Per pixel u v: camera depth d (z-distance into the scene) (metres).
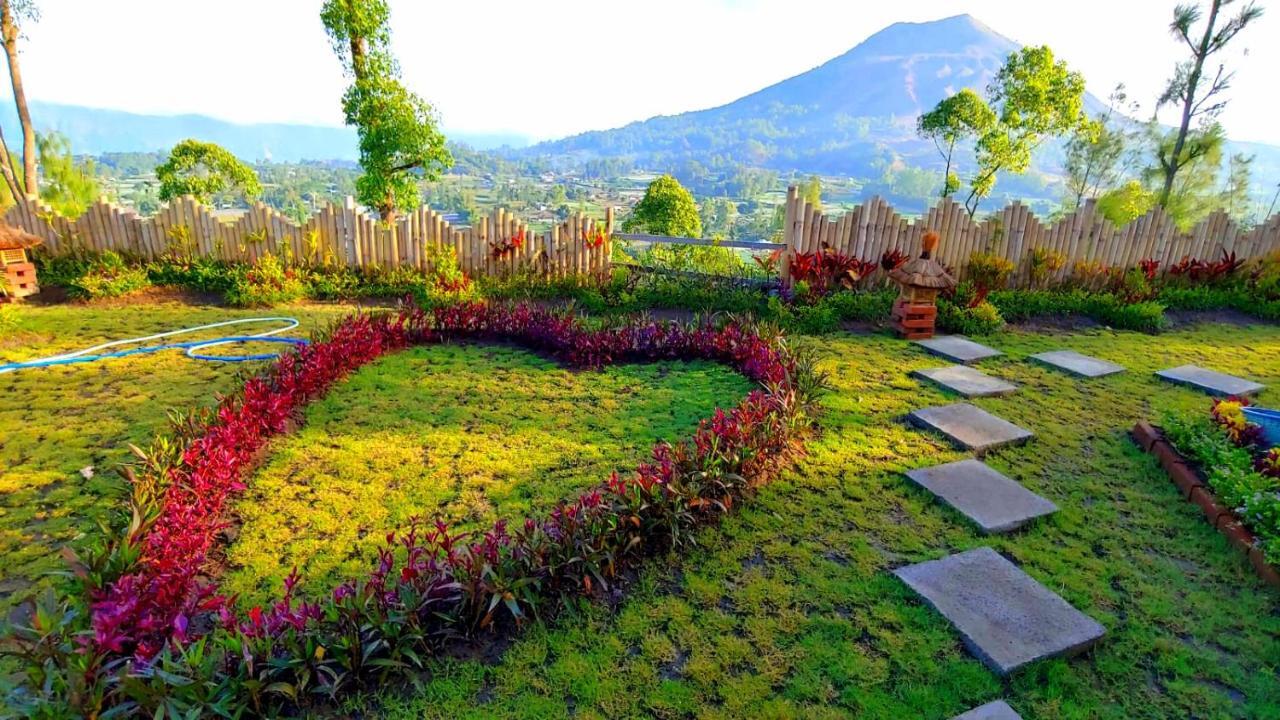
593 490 3.29
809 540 3.37
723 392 5.46
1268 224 9.94
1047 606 2.87
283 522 3.45
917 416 4.94
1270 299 9.18
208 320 7.41
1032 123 13.57
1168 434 4.45
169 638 2.43
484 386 5.52
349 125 9.98
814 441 4.52
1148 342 7.40
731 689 2.43
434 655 2.56
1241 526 3.40
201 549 3.02
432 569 2.63
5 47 9.97
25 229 8.98
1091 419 5.04
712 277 8.61
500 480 3.94
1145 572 3.17
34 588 2.89
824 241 8.34
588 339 6.23
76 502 3.59
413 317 6.70
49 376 5.50
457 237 9.09
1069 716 2.34
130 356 6.07
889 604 2.89
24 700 2.01
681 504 3.23
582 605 2.83
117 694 2.08
